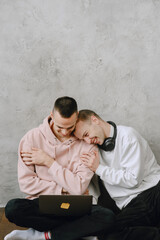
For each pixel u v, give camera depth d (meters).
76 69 2.26
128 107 2.38
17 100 2.27
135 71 2.32
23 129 2.33
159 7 2.25
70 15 2.17
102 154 2.10
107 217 1.81
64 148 2.04
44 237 1.84
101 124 2.03
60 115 1.82
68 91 2.29
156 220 1.94
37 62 2.21
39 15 2.14
